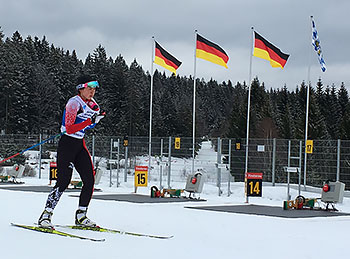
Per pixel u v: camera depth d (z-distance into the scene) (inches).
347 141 678.5
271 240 263.3
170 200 537.6
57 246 211.6
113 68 2738.7
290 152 772.0
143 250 211.5
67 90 2517.2
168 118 2768.2
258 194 573.9
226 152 813.2
